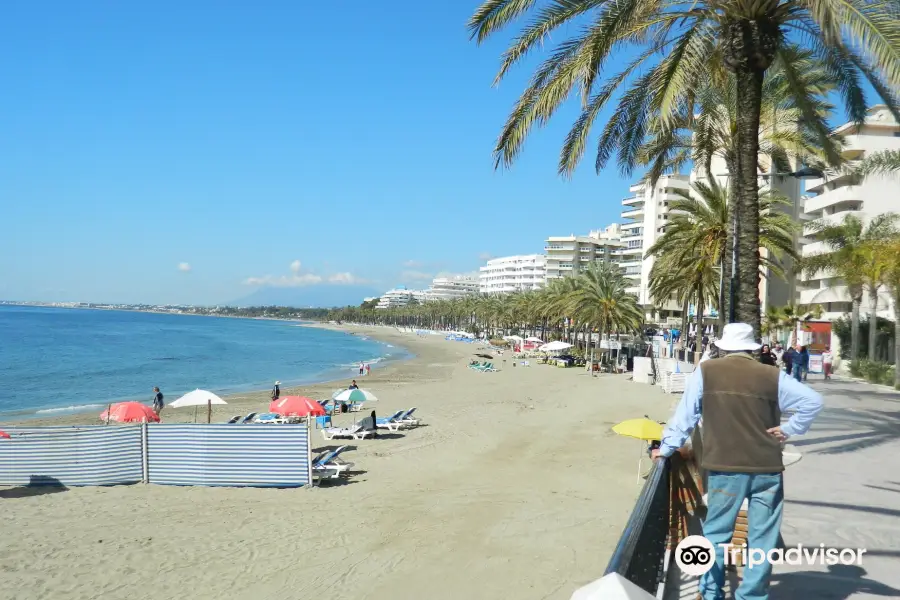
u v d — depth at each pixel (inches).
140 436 608.4
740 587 137.0
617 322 2215.8
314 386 1745.8
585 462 684.1
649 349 2085.4
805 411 130.8
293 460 593.9
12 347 3196.4
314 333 7283.5
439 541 428.1
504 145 392.8
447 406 1218.6
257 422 963.3
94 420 1144.2
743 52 354.9
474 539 429.4
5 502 540.4
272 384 1900.8
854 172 804.0
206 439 600.4
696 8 395.5
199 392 784.3
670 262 1298.0
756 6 343.9
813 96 636.7
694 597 161.5
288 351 3752.5
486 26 367.2
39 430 603.8
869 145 1734.7
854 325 1352.1
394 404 1257.4
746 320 358.9
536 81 389.1
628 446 773.9
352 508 517.3
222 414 1202.6
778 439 134.3
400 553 407.2
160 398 1109.7
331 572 378.9
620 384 1584.6
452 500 533.3
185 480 600.7
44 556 408.2
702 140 669.9
